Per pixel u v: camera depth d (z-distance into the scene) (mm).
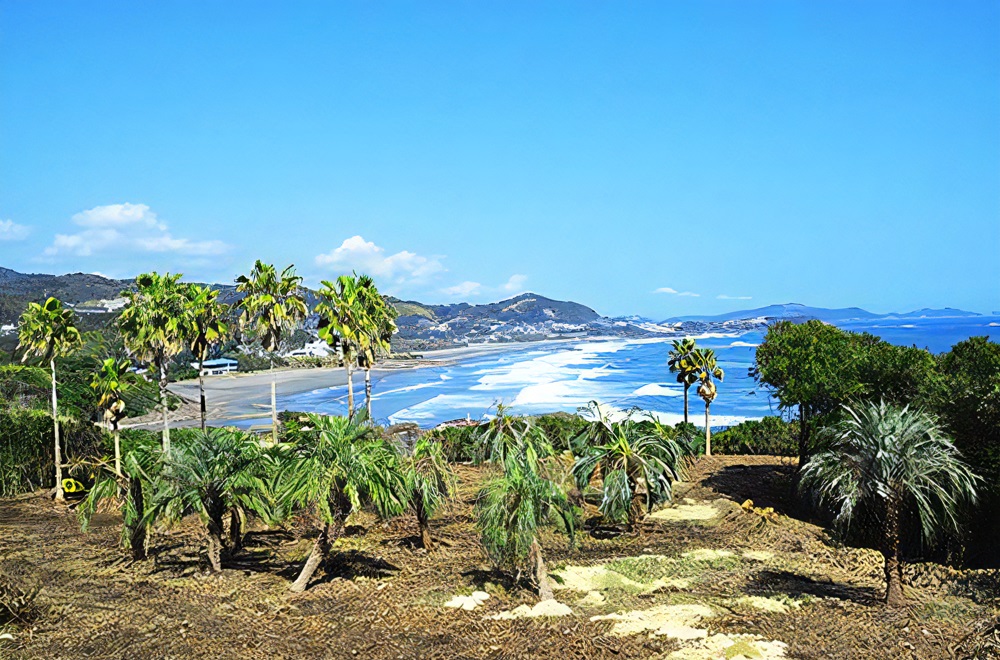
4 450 44125
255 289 51781
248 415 95438
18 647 18422
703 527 34844
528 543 23531
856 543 30578
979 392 28188
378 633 19609
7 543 31516
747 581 25344
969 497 24766
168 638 19141
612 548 30922
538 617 20953
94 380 43438
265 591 24016
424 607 22156
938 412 29484
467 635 19438
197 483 26016
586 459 34625
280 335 52594
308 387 153375
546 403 121625
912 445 22391
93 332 61500
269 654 18000
